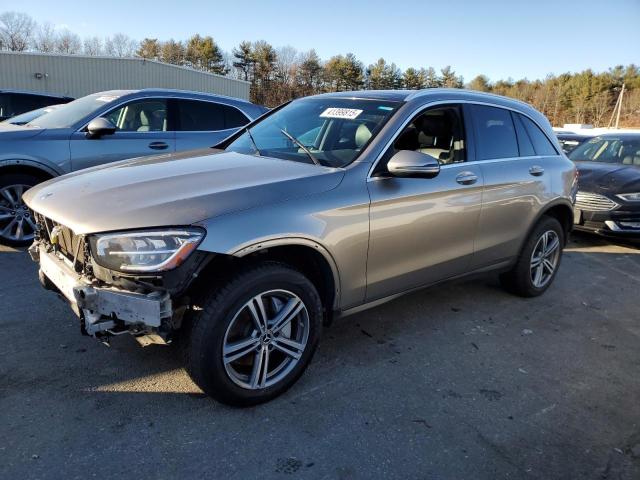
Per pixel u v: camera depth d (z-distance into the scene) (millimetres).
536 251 4695
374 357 3514
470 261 3979
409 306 4457
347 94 4059
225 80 36781
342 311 3213
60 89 29172
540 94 90938
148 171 3178
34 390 2881
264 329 2787
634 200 6781
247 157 3504
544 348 3838
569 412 3018
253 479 2334
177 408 2805
